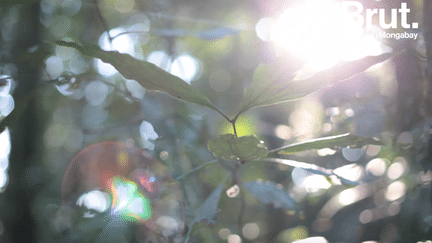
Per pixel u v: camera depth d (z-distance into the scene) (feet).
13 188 4.17
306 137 3.04
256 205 3.22
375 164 2.85
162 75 1.59
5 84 2.18
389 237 2.62
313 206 3.29
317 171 1.80
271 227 3.23
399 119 2.49
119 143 2.21
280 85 1.62
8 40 3.63
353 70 1.63
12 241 4.03
